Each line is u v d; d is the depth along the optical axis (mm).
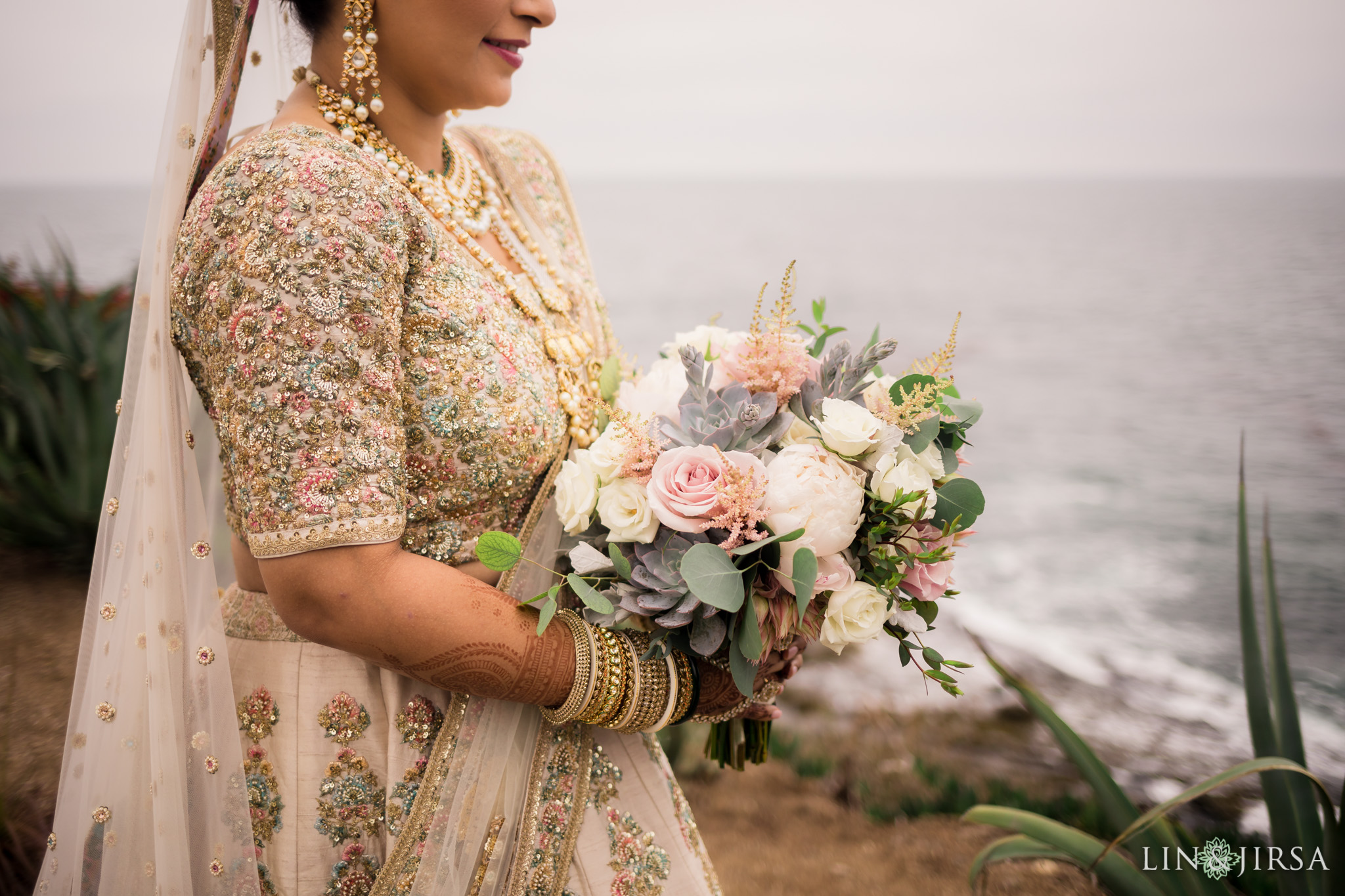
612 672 1010
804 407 1125
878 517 1053
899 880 2729
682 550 1006
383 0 1069
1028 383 12453
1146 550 6492
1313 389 10516
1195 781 3361
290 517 862
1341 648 4738
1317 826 1984
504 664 958
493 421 1040
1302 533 6578
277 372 855
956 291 22688
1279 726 2043
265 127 1174
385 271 915
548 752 1101
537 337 1149
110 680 1074
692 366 1119
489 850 1053
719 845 2984
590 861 1130
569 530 1064
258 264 868
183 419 1040
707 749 1467
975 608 5445
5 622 3963
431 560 981
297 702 1063
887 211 42875
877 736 3773
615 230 39406
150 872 1075
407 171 1137
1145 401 10672
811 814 3189
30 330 4879
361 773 1055
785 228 38844
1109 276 21094
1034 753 3621
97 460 4770
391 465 905
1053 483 8336
